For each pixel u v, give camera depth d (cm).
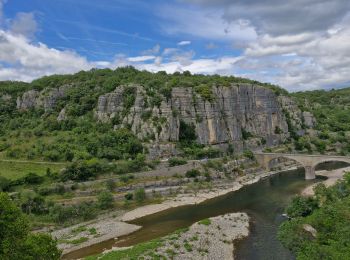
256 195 14325
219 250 8706
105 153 15950
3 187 12475
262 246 8938
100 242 9688
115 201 13200
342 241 6725
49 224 10994
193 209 12631
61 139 17212
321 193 10750
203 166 16775
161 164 16038
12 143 16950
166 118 18025
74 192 13088
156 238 9694
